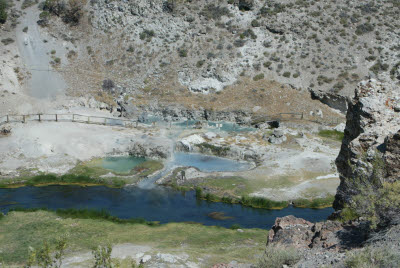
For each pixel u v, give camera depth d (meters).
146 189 40.81
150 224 32.62
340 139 53.72
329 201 38.38
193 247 27.61
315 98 63.44
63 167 43.91
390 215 17.48
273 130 53.50
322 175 43.69
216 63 66.38
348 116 27.02
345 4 76.56
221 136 53.03
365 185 19.66
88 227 30.97
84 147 47.69
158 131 53.84
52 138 48.41
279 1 76.25
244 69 66.31
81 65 66.12
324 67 66.44
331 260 16.20
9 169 42.19
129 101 60.66
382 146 21.81
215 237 29.84
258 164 46.50
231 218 35.25
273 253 18.16
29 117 53.44
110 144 48.94
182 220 34.59
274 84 64.62
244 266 21.59
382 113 24.23
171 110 59.47
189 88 63.81
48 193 38.94
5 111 54.09
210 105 61.03
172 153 49.06
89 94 60.84
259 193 39.62
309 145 51.03
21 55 64.62
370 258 14.84
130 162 46.59
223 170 45.41
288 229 21.42
